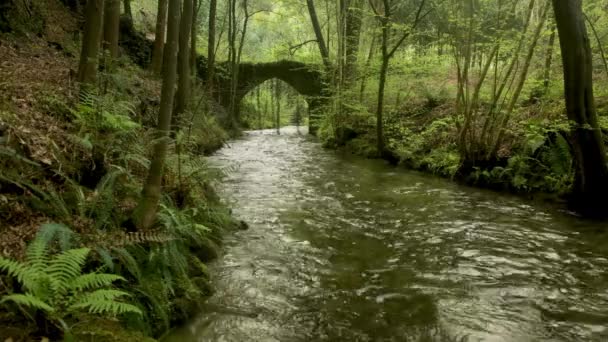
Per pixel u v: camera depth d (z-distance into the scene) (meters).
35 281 2.89
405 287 5.15
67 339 2.79
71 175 5.00
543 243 6.65
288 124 41.69
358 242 6.70
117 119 6.04
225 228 6.91
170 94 4.83
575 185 8.48
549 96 10.91
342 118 18.22
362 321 4.38
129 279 4.07
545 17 9.05
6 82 6.38
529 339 4.08
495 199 9.34
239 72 26.09
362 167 13.47
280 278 5.32
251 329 4.16
